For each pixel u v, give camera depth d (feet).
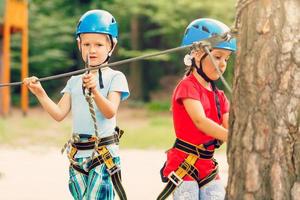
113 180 31.17
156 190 60.49
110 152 31.07
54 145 104.83
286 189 21.33
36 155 90.58
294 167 21.29
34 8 197.36
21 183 63.93
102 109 30.25
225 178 64.34
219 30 29.60
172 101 29.81
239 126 22.18
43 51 199.62
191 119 29.04
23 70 151.84
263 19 21.71
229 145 22.70
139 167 77.92
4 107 152.56
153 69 219.20
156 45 211.82
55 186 62.18
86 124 31.30
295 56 21.29
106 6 192.03
